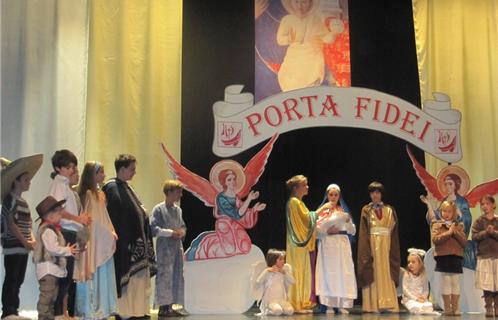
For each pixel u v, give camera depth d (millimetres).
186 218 8055
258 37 8570
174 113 8344
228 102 8180
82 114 8094
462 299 7883
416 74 8750
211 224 8078
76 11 8234
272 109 8250
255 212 7578
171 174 7957
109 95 8188
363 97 8414
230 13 8562
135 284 6223
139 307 6211
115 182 6262
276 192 8320
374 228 7496
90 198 5746
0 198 5742
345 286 7258
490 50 9031
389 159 8516
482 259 7066
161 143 7762
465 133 8781
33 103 7996
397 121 8438
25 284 7449
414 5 8836
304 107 8312
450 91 8844
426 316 6891
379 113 8414
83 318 5727
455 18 8969
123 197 6191
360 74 8656
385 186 8484
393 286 7457
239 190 7676
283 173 8359
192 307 7254
